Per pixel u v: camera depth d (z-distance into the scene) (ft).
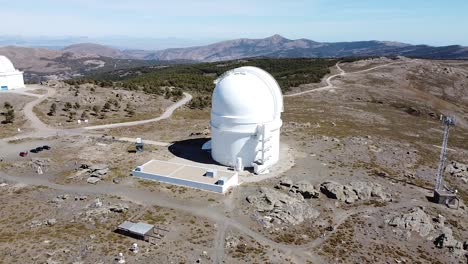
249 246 123.54
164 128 276.82
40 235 124.47
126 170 188.24
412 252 128.98
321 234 135.23
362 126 300.61
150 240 123.75
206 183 165.37
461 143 278.87
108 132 261.03
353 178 185.57
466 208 163.73
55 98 331.36
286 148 228.43
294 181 178.09
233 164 191.93
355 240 132.77
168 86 467.93
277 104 194.29
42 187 166.71
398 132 290.76
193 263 112.68
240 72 198.70
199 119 311.27
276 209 146.72
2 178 176.24
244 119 183.62
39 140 238.27
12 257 110.83
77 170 186.60
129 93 381.40
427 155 232.53
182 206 149.69
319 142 242.58
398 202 163.94
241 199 156.66
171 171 180.55
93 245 119.44
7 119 269.64
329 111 353.31
